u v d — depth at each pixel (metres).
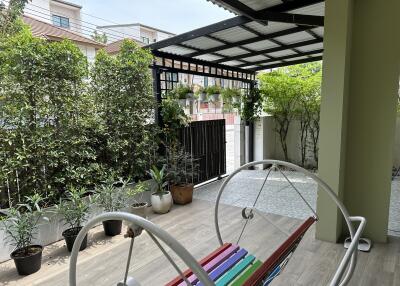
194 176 4.92
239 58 5.20
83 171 3.10
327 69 2.66
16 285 2.24
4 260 2.58
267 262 1.25
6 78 2.55
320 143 2.76
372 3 2.63
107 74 3.41
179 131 4.48
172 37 3.85
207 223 3.40
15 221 2.44
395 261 2.45
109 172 3.43
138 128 3.76
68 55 2.90
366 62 2.72
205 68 5.21
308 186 4.96
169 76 4.42
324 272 2.30
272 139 7.05
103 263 2.54
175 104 4.22
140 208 3.43
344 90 2.63
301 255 2.57
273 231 3.15
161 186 3.80
